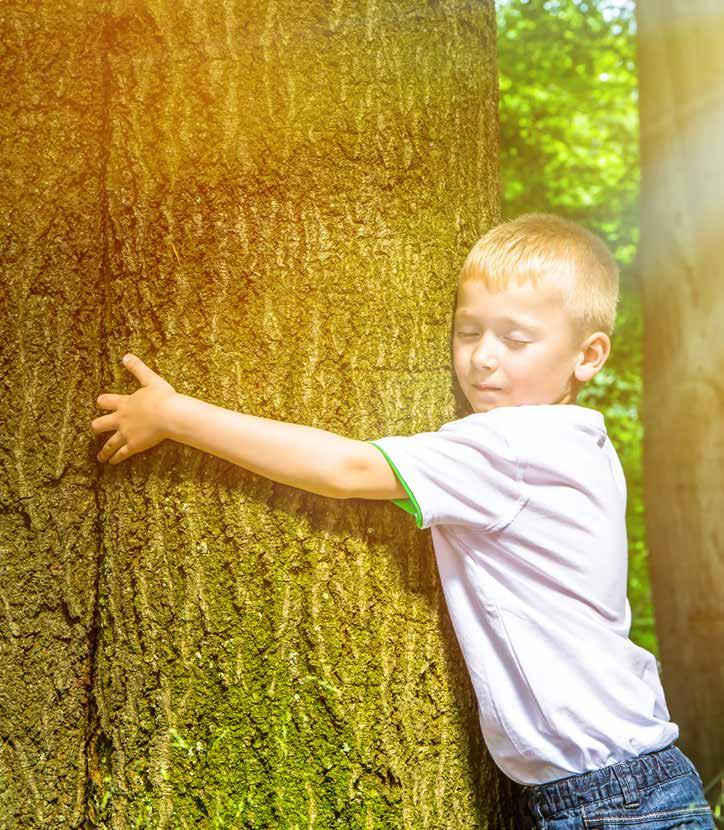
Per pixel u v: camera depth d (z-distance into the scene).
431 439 1.87
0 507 2.03
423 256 2.09
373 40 2.07
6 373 2.04
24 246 2.04
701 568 5.12
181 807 1.91
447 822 1.99
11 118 2.04
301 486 1.87
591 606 1.94
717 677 5.04
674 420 5.25
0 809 1.97
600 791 1.84
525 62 8.20
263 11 2.01
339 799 1.92
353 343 2.02
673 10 5.28
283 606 1.95
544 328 1.96
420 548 2.03
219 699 1.93
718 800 3.25
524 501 1.88
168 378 1.99
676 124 5.28
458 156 2.17
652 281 5.43
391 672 1.98
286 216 2.00
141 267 2.00
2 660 2.00
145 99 2.01
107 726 1.98
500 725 1.89
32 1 2.04
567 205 8.41
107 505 2.02
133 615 1.97
